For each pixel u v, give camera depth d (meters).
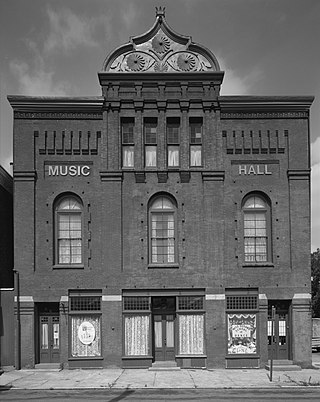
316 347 35.34
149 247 25.48
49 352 24.98
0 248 26.55
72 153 25.83
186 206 25.58
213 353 24.66
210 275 25.14
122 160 26.02
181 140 25.92
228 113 26.05
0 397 18.61
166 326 25.27
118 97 26.00
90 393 19.31
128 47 26.50
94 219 25.50
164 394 19.03
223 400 17.78
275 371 23.80
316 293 65.69
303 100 25.83
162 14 26.69
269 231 25.69
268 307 25.34
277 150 25.92
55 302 25.08
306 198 25.64
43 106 25.75
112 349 24.64
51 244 25.28
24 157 25.64
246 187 25.72
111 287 25.00
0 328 24.75
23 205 25.41
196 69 26.39
